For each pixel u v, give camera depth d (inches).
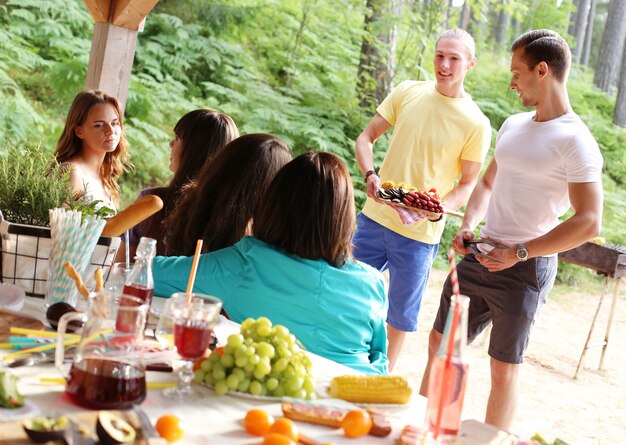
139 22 173.9
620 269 216.2
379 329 89.7
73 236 75.7
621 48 506.3
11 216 84.0
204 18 415.5
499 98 452.1
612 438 175.5
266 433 57.2
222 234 98.4
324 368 73.8
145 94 362.0
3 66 339.9
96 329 57.5
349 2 427.2
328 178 84.7
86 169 134.5
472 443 58.5
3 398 54.5
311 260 85.3
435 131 159.8
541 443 60.6
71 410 56.3
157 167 346.6
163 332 69.8
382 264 164.1
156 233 112.4
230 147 99.0
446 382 58.1
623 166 450.9
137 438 51.3
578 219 115.0
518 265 124.0
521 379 209.5
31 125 328.2
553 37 120.1
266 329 66.2
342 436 59.0
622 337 277.6
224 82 400.8
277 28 429.1
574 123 120.0
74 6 376.5
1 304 74.1
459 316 58.5
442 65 157.8
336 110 402.0
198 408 60.6
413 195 149.5
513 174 124.6
